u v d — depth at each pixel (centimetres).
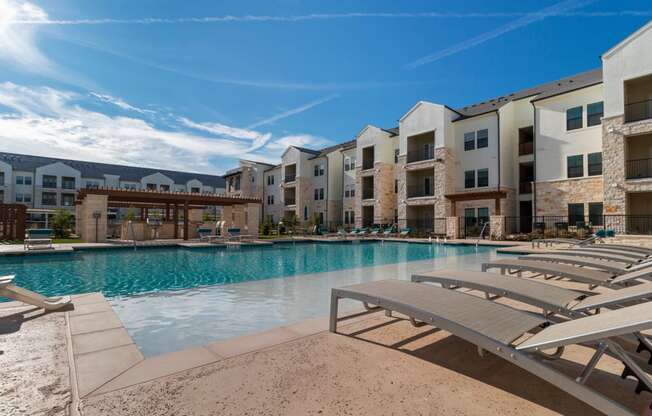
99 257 1304
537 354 272
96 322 386
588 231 1722
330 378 247
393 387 234
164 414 200
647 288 295
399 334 346
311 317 515
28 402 214
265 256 1389
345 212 3303
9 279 424
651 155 1705
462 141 2397
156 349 390
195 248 1573
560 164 1984
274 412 202
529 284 387
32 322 388
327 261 1226
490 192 1989
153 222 2011
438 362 277
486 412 203
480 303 301
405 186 2584
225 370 260
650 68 1570
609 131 1680
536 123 2084
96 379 246
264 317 516
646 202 1700
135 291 714
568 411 204
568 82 2273
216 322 493
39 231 1402
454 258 1234
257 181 4162
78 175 4959
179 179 5906
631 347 299
